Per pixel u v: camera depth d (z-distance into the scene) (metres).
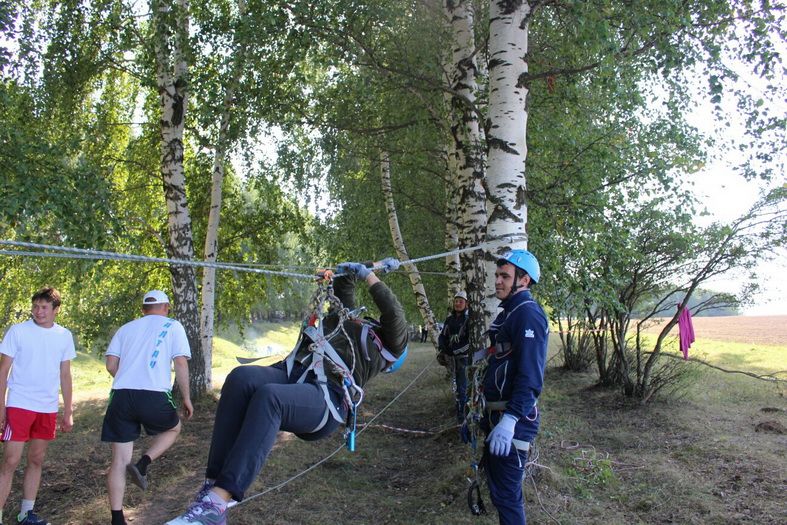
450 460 6.93
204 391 10.72
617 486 5.94
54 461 7.53
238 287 14.15
